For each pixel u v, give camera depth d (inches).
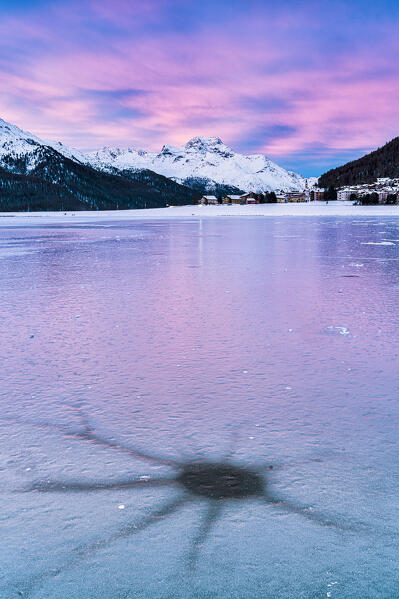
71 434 160.6
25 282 526.9
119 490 127.0
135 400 189.8
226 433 159.8
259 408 180.1
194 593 92.1
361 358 240.2
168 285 492.7
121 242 1172.5
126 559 101.6
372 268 619.8
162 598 91.2
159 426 165.9
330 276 547.8
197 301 401.4
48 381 212.7
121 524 112.9
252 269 618.8
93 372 224.1
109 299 416.8
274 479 130.8
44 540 107.7
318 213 3909.9
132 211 5324.8
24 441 155.9
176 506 119.4
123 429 163.9
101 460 142.9
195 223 2388.0
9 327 315.6
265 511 116.6
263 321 324.2
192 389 200.7
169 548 104.4
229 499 122.0
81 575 97.5
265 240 1167.0
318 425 164.9
